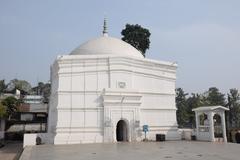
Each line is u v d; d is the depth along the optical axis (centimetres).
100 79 3006
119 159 1609
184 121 6512
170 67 3516
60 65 2923
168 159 1611
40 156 1786
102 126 2892
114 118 2931
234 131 3161
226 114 3469
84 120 2856
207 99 6744
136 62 3219
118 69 3072
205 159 1617
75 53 3450
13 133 4241
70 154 1869
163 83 3425
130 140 2969
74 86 2914
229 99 6319
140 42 4975
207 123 3131
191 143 2752
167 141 3009
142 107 3153
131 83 3122
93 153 1912
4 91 6856
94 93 2947
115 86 3027
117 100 2977
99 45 3381
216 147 2339
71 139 2756
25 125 4753
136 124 3027
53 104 3169
